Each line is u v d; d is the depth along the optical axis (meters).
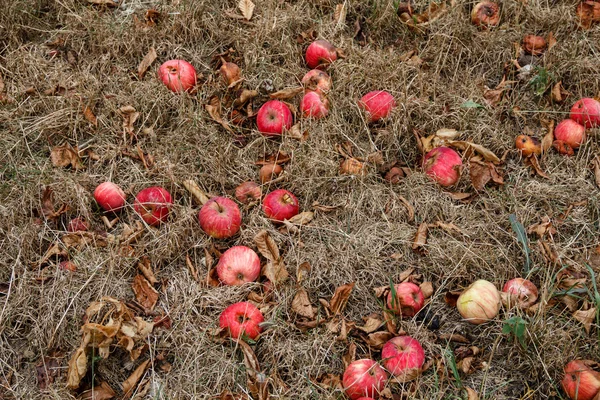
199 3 2.35
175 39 2.33
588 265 1.90
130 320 1.85
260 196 2.04
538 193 2.06
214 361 1.82
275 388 1.80
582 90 2.24
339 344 1.85
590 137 2.12
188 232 1.98
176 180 2.05
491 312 1.86
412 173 2.08
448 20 2.35
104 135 2.14
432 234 2.01
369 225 2.01
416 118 2.18
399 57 2.29
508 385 1.82
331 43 2.30
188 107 2.19
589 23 2.36
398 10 2.40
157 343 1.85
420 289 1.90
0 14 2.30
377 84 2.21
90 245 1.96
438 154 2.07
